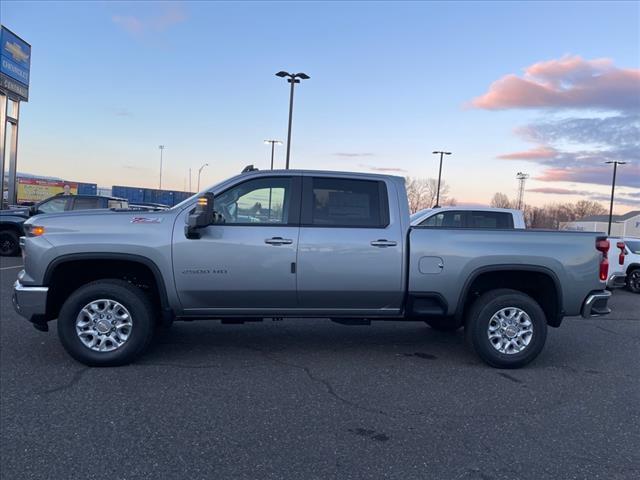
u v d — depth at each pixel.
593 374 5.79
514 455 3.78
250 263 5.55
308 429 4.13
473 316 5.84
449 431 4.17
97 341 5.53
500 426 4.29
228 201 5.70
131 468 3.46
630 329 8.48
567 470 3.57
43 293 5.43
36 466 3.46
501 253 5.75
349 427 4.19
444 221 10.83
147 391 4.86
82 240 5.42
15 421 4.14
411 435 4.07
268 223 5.68
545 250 5.81
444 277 5.74
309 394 4.90
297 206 5.73
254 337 7.00
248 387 5.04
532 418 4.47
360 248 5.66
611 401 4.93
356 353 6.36
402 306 5.88
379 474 3.46
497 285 6.17
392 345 6.78
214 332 7.23
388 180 5.90
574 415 4.56
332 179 5.83
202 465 3.52
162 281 5.51
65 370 5.39
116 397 4.70
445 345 6.82
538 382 5.45
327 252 5.62
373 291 5.73
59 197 16.17
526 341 5.84
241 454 3.69
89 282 5.72
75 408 4.43
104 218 5.54
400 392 5.03
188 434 3.98
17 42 25.58
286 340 6.88
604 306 6.00
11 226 15.59
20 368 5.44
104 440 3.85
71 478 3.32
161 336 6.93
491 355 5.80
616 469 3.60
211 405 4.57
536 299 6.34
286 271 5.60
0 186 24.86
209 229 5.55
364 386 5.17
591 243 5.90
